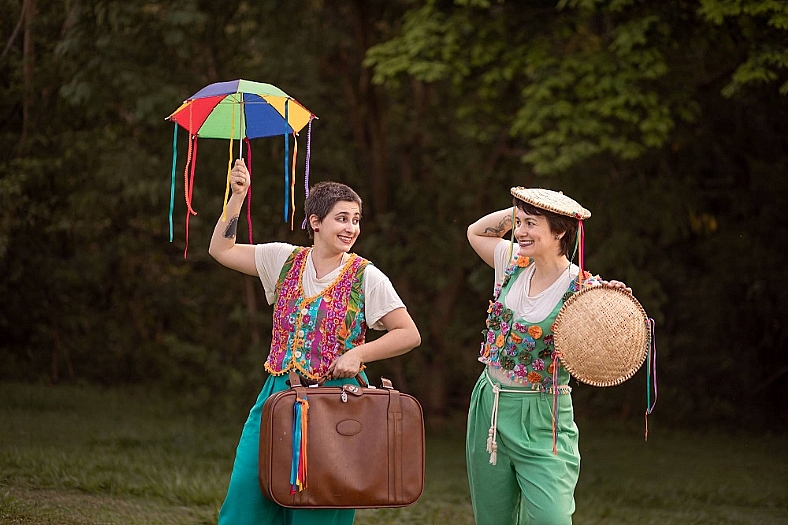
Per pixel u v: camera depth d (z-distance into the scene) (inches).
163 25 711.1
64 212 844.0
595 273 804.6
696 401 959.0
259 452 251.4
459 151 885.2
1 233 750.5
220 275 989.2
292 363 264.2
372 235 878.4
